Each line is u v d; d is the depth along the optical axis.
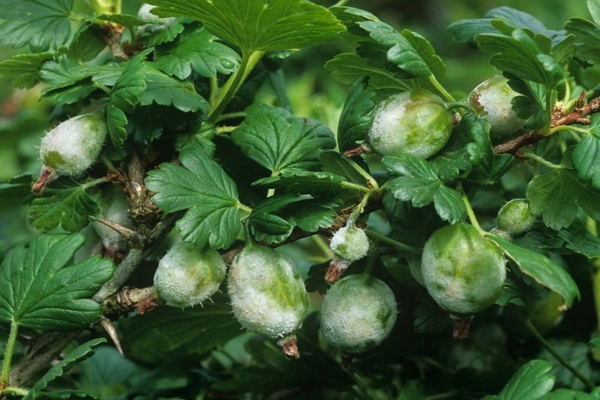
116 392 0.64
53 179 0.54
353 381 0.59
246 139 0.56
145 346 0.60
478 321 0.59
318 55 1.00
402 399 0.58
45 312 0.54
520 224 0.54
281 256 0.54
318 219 0.53
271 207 0.53
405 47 0.53
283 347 0.53
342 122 0.55
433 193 0.52
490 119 0.54
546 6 1.10
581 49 0.56
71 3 0.58
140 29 0.58
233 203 0.54
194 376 0.61
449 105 0.54
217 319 0.60
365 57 0.55
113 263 0.54
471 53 1.13
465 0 1.20
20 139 0.73
